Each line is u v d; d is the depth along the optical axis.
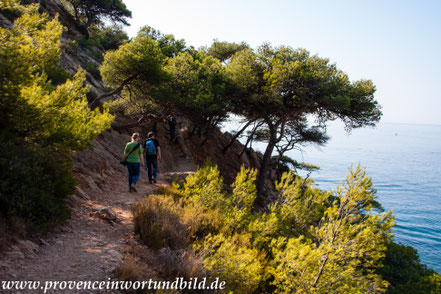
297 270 6.17
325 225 6.59
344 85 17.45
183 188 10.09
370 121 18.19
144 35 14.93
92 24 42.00
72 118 5.52
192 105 15.69
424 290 13.54
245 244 7.16
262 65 18.00
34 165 4.43
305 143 28.59
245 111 21.22
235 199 9.54
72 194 5.48
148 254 4.38
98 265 3.68
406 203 119.06
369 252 5.82
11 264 3.19
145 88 14.57
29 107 4.48
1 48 4.15
